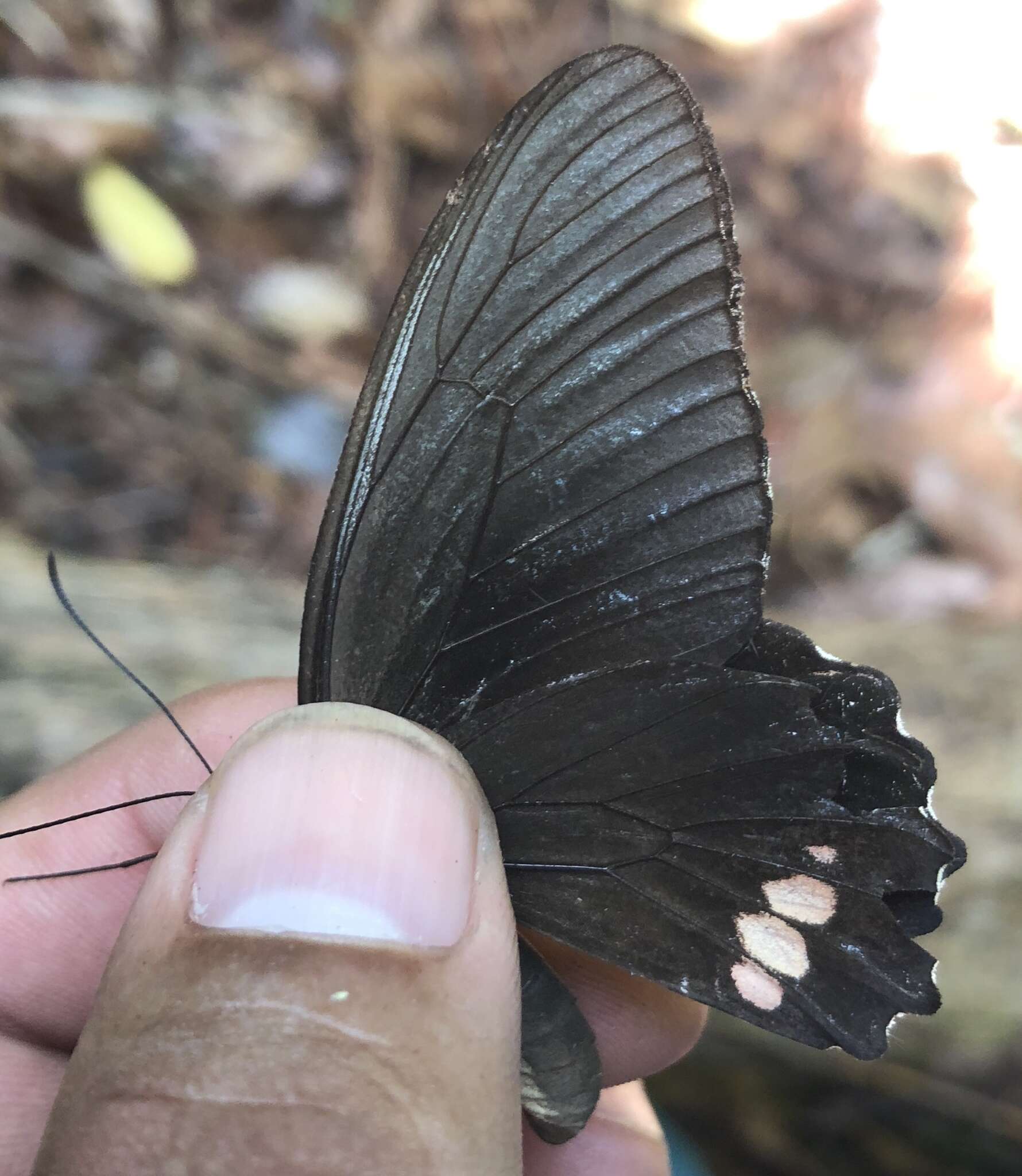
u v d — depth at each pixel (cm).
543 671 6
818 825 6
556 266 6
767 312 18
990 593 15
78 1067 5
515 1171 5
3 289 15
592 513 6
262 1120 5
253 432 16
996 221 18
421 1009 5
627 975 8
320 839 5
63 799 8
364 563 6
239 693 9
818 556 16
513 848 7
